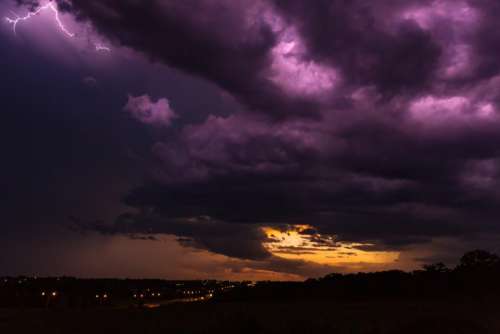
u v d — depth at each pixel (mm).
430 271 83812
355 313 44438
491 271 73938
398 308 51438
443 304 55719
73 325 38938
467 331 27922
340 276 94188
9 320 44812
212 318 37375
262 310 52438
